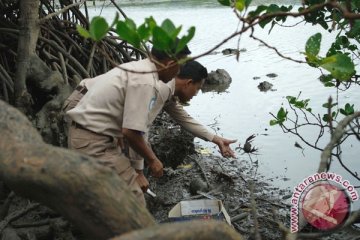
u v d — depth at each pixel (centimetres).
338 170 501
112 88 306
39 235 373
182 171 529
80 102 320
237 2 164
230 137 623
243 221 429
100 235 130
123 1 1655
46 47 617
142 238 110
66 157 129
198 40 1144
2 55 591
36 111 505
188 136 534
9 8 614
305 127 627
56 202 130
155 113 328
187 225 117
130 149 342
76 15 690
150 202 451
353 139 573
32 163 128
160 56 294
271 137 610
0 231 362
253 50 1054
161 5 1581
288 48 1042
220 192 488
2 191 413
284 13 162
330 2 161
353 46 329
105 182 129
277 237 403
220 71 865
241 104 745
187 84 342
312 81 825
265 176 518
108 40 671
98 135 311
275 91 791
